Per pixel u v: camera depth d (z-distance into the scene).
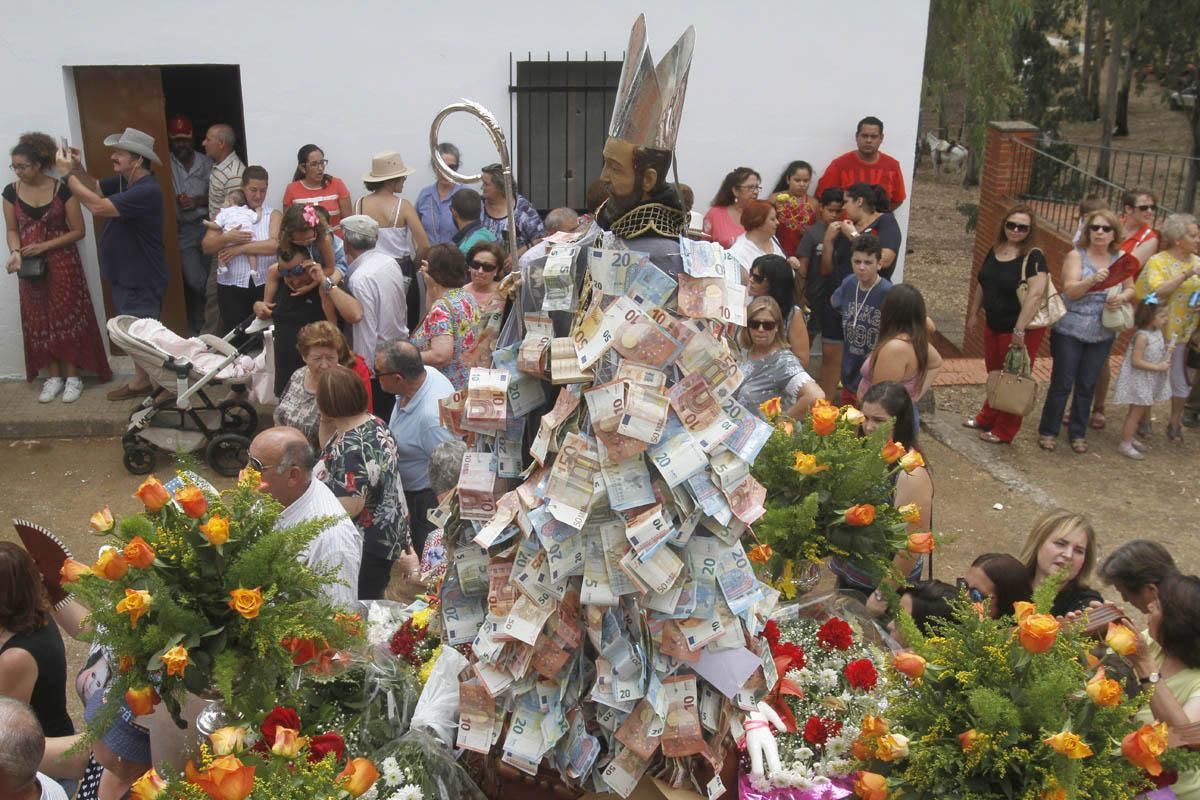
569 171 9.23
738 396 5.54
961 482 8.11
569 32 8.88
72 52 8.60
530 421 2.77
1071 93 20.20
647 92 2.61
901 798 2.72
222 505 2.92
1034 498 7.87
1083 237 8.42
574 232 2.79
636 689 2.66
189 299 9.98
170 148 9.46
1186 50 16.66
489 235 7.91
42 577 3.98
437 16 8.73
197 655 2.74
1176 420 8.96
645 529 2.51
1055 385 8.58
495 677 2.71
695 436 2.57
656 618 2.69
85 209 8.94
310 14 8.62
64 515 7.35
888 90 9.20
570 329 2.62
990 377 8.54
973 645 2.79
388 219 8.52
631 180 2.62
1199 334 8.66
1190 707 3.53
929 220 17.55
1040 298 8.36
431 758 2.89
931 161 21.19
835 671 3.35
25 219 8.61
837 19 9.00
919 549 3.62
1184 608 3.60
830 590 4.31
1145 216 8.78
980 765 2.67
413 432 5.64
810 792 2.90
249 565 2.78
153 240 8.64
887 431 3.70
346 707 3.12
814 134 9.25
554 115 9.06
